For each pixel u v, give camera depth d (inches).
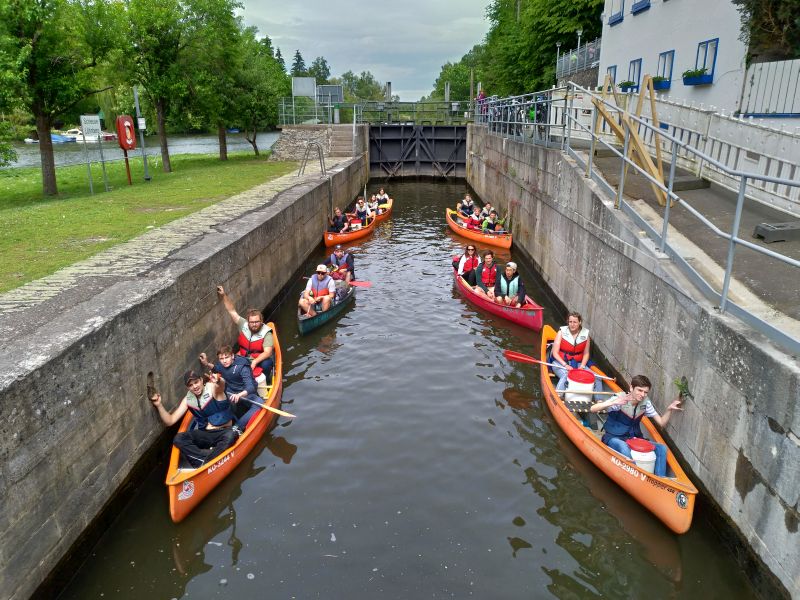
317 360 424.5
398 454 309.6
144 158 866.1
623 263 356.5
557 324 507.5
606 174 466.6
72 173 1006.4
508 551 242.2
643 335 323.6
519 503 271.7
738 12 505.4
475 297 532.4
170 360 313.4
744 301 251.9
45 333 233.9
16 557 191.6
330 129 1343.5
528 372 406.0
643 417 295.0
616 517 261.6
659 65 678.5
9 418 186.7
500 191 909.2
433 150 1509.6
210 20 1078.4
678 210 382.6
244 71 1312.7
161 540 248.4
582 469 295.7
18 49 661.3
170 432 312.0
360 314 517.3
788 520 189.9
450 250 761.0
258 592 221.3
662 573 229.8
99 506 243.8
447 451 312.3
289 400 366.3
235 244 417.7
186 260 358.9
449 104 1610.5
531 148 660.7
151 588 223.3
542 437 326.0
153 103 1044.5
